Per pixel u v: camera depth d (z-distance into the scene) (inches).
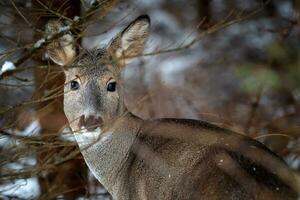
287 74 425.1
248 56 735.7
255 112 615.8
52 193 541.3
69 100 464.1
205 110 663.8
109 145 472.4
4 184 522.0
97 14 484.4
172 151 439.8
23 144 458.6
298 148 570.9
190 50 727.7
